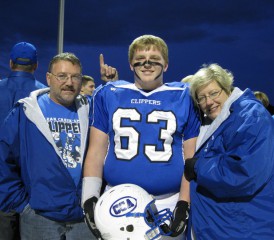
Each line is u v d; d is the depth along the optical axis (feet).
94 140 7.62
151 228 6.68
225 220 6.57
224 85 6.95
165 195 7.36
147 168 7.17
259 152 6.20
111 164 7.34
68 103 7.93
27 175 7.67
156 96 7.50
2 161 7.66
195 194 6.93
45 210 7.54
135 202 6.73
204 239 6.75
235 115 6.66
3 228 9.15
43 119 7.66
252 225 6.45
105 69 8.64
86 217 7.05
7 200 7.73
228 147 6.57
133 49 7.47
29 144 7.65
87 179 7.44
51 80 7.85
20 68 9.48
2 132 7.73
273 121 6.62
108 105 7.54
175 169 7.27
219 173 6.37
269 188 6.51
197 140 7.41
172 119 7.35
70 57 7.87
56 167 7.55
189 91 7.50
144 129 7.28
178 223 6.89
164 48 7.48
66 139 7.80
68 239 7.80
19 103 7.77
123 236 6.63
